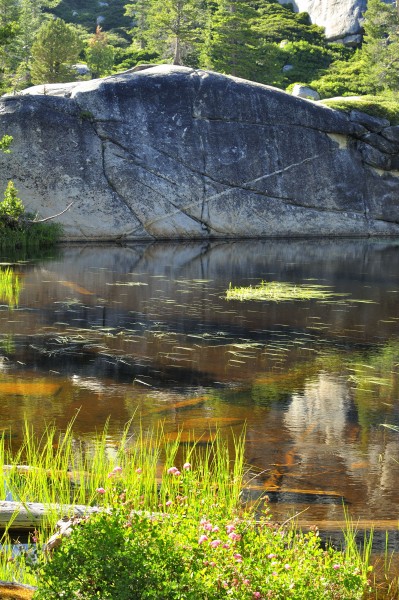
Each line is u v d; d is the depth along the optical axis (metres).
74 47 51.00
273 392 10.01
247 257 26.73
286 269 23.44
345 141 37.09
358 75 56.50
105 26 83.44
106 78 34.22
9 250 27.70
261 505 6.35
